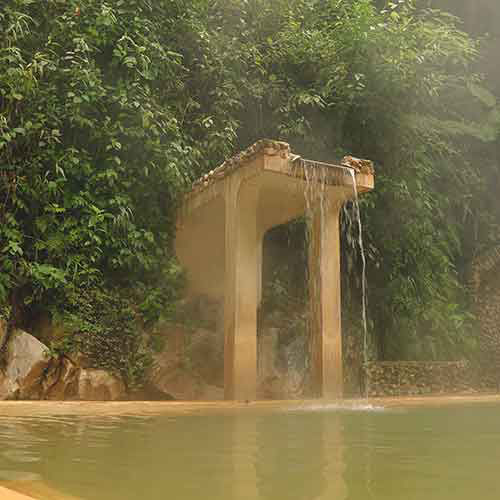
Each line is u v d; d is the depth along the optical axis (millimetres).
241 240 5383
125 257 6082
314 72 8508
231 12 8125
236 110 7957
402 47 8328
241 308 5254
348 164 5738
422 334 8578
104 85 6516
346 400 5293
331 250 5727
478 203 11211
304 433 2453
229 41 7906
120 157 6469
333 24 8727
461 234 11117
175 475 1470
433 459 1752
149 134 6629
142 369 5957
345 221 8258
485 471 1550
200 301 6816
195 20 7516
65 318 5617
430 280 8812
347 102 8297
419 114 9531
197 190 6234
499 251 11133
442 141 10000
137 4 6910
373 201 8383
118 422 2889
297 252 8023
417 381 7891
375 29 8203
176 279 6566
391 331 8391
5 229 5562
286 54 8438
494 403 5082
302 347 7199
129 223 6168
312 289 5781
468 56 10023
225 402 4691
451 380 8320
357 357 7754
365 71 8375
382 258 8539
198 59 7648
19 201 5719
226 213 5625
